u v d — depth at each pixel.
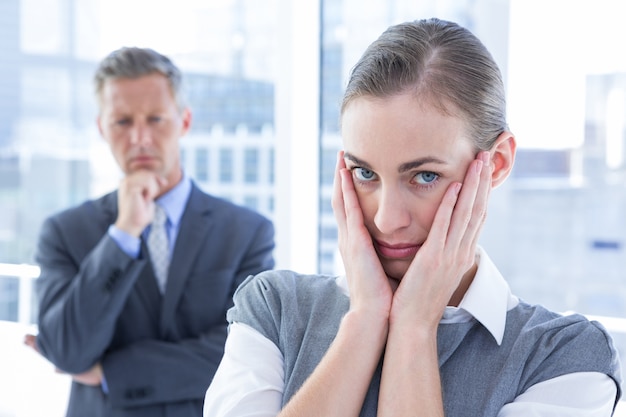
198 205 2.01
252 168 2.72
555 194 2.21
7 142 3.12
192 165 2.78
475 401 0.96
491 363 0.99
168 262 1.95
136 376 1.83
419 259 1.00
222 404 1.04
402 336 0.99
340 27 2.61
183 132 2.08
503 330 1.01
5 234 3.17
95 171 3.01
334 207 1.09
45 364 3.13
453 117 0.93
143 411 1.85
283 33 2.62
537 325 1.01
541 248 2.25
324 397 0.96
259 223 2.04
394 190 0.95
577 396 0.96
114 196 2.06
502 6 2.19
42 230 2.03
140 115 1.95
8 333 3.17
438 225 0.99
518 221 2.27
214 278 1.94
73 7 2.94
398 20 2.46
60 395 3.11
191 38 2.74
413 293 1.01
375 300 1.02
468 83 0.94
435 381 0.96
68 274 1.95
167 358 1.85
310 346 1.05
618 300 2.17
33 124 3.08
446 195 0.98
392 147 0.93
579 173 2.17
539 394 0.96
